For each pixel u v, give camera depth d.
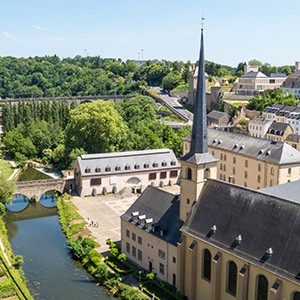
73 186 133.75
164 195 84.25
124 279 78.12
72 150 156.50
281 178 117.81
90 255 85.94
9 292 70.00
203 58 70.12
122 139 162.25
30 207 124.44
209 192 71.44
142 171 135.75
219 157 141.25
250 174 128.25
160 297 71.44
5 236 97.69
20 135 178.88
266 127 184.38
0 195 112.81
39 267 84.75
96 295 74.19
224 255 63.28
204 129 72.62
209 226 67.81
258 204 63.00
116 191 132.75
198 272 69.06
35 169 164.38
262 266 56.88
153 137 169.00
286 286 54.22
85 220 108.19
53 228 106.94
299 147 162.75
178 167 140.88
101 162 132.00
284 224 58.16
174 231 75.62
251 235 61.19
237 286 61.22
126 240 86.88
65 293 74.81
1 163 168.62
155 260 78.94
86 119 156.75
